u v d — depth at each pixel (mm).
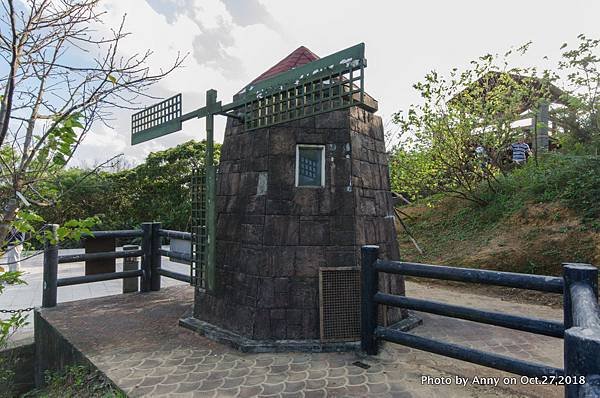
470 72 7172
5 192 2176
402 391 2650
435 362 3154
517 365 2320
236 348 3445
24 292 7105
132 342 3684
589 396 1039
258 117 3643
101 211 13664
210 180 3906
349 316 3484
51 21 2027
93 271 5625
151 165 14859
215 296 4039
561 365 3139
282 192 3639
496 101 7082
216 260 4082
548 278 2281
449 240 7719
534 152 8031
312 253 3549
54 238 2422
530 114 8016
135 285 6090
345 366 3061
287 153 3697
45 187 2406
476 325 4227
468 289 6137
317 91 3162
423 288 6289
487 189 8211
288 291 3498
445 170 7949
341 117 3762
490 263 6230
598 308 1605
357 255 3568
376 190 4082
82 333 3971
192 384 2770
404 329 3943
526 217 6824
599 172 6168
